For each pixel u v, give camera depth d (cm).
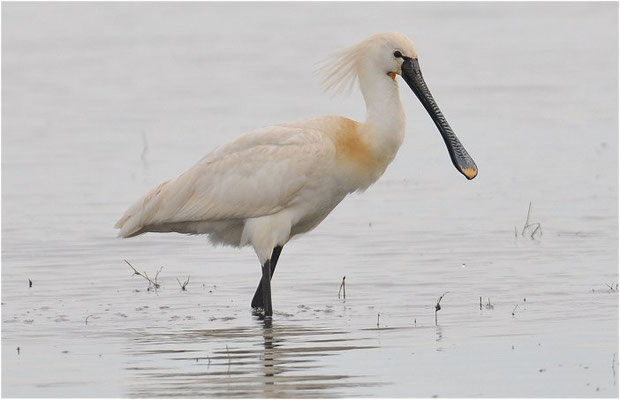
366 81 1550
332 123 1538
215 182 1525
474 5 5016
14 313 1512
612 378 1177
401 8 4997
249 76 3631
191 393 1158
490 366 1226
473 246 1830
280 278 1677
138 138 2817
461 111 3030
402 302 1524
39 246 1897
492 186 2266
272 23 4744
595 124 2816
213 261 1797
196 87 3497
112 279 1692
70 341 1373
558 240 1853
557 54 3894
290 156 1508
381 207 2130
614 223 1959
